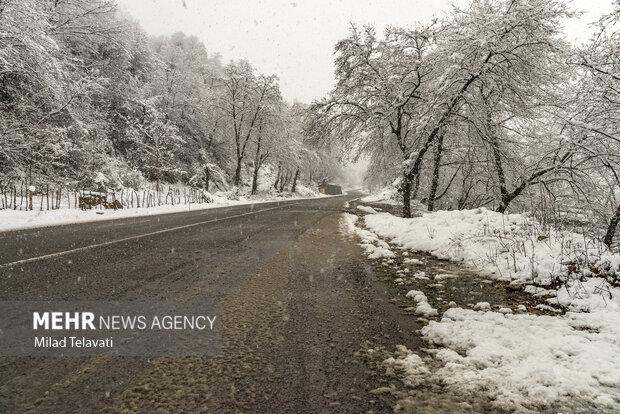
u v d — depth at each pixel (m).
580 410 2.52
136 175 26.83
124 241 8.65
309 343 3.39
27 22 15.52
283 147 47.41
